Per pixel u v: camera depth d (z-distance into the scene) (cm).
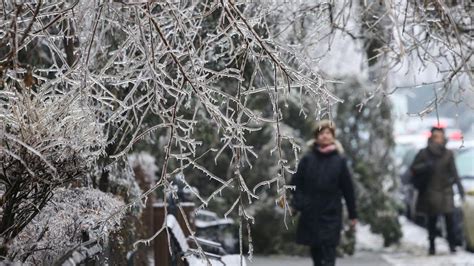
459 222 2486
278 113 805
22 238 777
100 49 867
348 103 2459
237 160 793
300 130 2242
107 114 984
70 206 813
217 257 1123
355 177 2450
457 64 1081
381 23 1177
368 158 2481
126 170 1118
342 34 1166
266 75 1262
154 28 784
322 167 1589
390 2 779
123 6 800
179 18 787
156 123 1171
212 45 962
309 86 812
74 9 805
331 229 1585
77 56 859
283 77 817
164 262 1330
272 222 2262
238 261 1286
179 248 1084
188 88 848
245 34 799
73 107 755
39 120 724
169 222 1102
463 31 1120
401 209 2694
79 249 728
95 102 934
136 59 896
